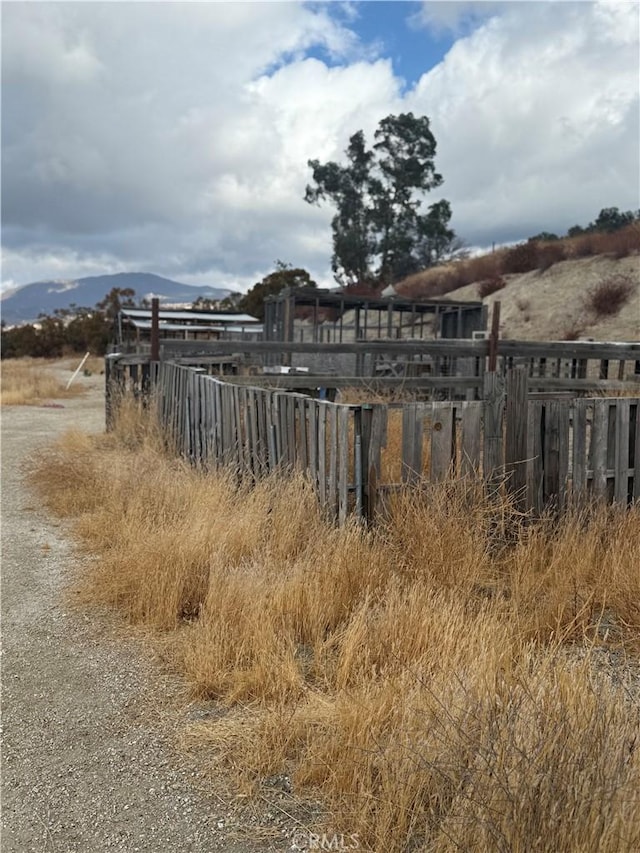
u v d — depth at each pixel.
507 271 33.88
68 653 3.75
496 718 2.38
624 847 1.88
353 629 3.38
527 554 4.41
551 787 2.03
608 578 4.16
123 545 5.11
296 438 5.45
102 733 2.98
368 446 4.78
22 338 47.59
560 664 2.92
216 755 2.79
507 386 4.95
